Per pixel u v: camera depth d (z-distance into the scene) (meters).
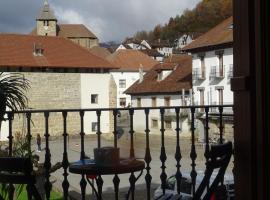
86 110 5.23
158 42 139.62
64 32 97.81
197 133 36.59
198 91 48.16
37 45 54.09
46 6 86.00
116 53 87.62
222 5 105.56
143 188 17.67
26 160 3.43
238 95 3.49
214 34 46.94
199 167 23.03
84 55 56.16
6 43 53.81
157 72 56.19
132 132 5.57
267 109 3.30
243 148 3.45
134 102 58.62
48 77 53.31
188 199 5.45
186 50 49.12
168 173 21.34
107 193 17.97
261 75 3.29
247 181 3.42
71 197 13.22
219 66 45.12
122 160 4.80
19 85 6.41
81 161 4.92
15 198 7.78
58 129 51.44
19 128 35.91
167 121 50.19
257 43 3.31
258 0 3.29
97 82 55.94
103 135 52.88
